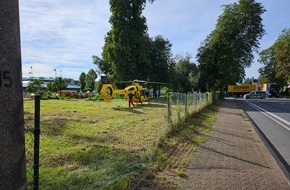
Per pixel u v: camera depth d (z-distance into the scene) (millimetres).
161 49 53125
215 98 41125
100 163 7461
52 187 5688
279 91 95438
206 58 52281
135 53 45531
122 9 44656
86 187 5672
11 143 2219
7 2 2188
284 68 76000
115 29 44688
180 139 10984
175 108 14773
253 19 52000
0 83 2154
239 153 9508
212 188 6113
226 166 7844
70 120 15594
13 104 2230
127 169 6777
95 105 27578
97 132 12023
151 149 8883
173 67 58500
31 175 6020
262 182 6676
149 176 6512
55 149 8797
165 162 7832
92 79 89562
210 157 8719
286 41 79125
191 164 7816
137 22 45688
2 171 2166
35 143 4641
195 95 21953
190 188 6047
